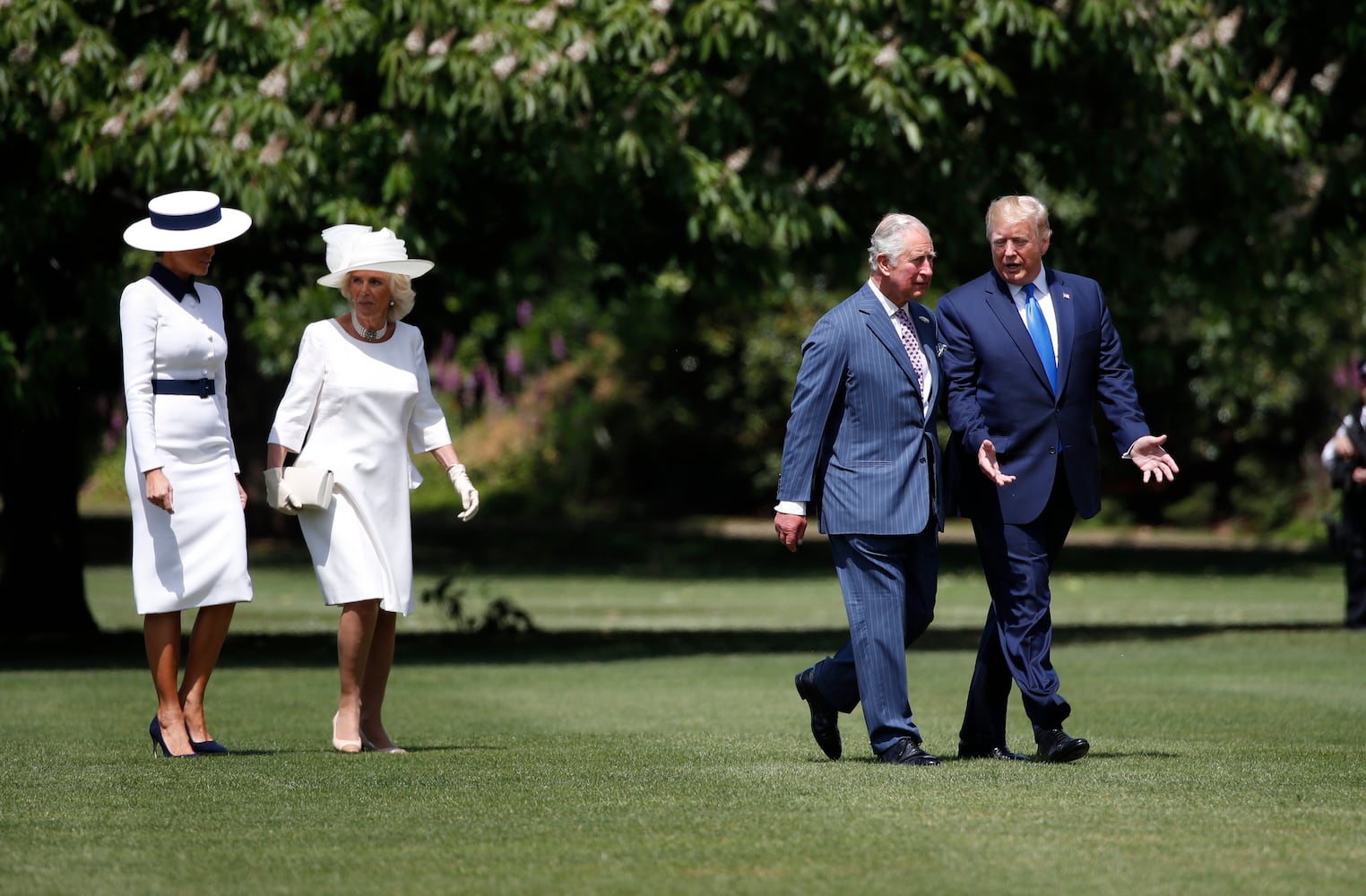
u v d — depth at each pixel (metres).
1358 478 50.69
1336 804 18.73
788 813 18.30
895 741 22.61
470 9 42.81
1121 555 107.88
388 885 14.77
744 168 45.25
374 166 44.41
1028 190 51.84
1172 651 45.03
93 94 42.41
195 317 24.70
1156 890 14.40
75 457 58.91
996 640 23.38
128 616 69.12
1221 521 138.12
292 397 25.47
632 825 17.61
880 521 22.41
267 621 65.50
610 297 57.00
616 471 156.62
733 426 153.75
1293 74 48.66
